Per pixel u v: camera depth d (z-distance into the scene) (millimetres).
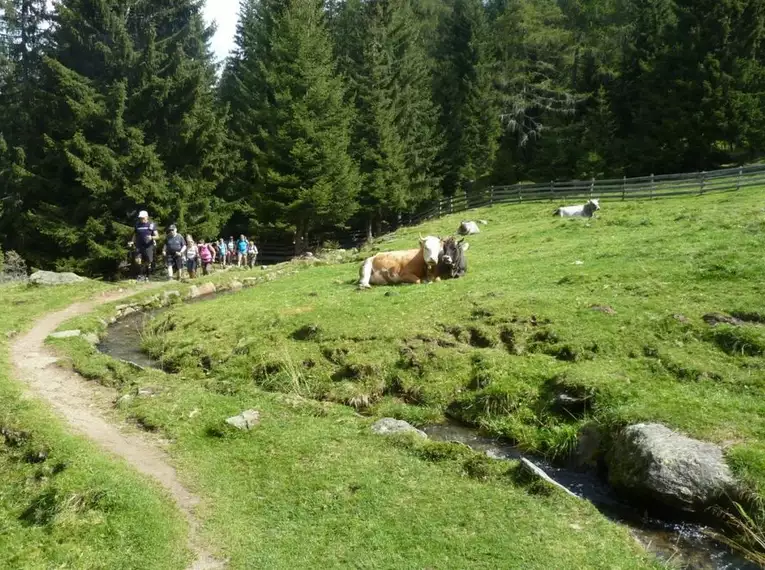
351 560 6035
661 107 44406
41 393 11266
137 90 36438
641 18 51812
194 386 11227
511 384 10078
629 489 7359
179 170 38312
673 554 6391
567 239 21328
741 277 12617
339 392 10906
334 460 8070
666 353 10195
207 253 29875
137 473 7973
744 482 6703
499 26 60781
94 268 35469
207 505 7211
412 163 47906
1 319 16938
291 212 38219
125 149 35812
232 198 44219
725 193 27797
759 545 6367
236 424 9180
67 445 8719
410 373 11117
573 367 10156
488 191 42906
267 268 28438
